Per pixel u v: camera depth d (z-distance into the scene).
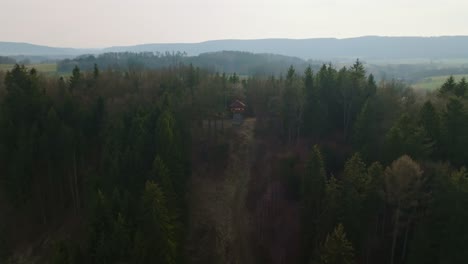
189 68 117.69
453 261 47.00
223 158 87.25
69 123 76.75
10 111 72.38
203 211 74.88
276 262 62.25
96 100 81.44
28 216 73.81
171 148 67.56
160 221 53.38
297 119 86.19
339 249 45.97
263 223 69.44
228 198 78.06
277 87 98.88
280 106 88.25
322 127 83.69
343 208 53.34
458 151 61.75
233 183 81.75
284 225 66.94
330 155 77.81
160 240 52.50
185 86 101.38
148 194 54.12
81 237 67.19
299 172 73.81
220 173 84.50
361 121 73.50
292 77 99.75
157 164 61.34
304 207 62.22
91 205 60.47
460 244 46.72
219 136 93.25
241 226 71.06
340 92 86.50
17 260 69.12
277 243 64.88
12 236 71.75
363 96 83.25
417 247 50.16
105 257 50.84
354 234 52.22
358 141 73.88
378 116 78.62
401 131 63.03
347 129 84.81
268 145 88.56
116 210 55.84
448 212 48.44
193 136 88.62
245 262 64.81
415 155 59.50
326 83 87.50
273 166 80.00
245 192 78.75
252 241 67.56
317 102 83.56
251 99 105.94
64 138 70.88
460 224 47.03
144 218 54.09
